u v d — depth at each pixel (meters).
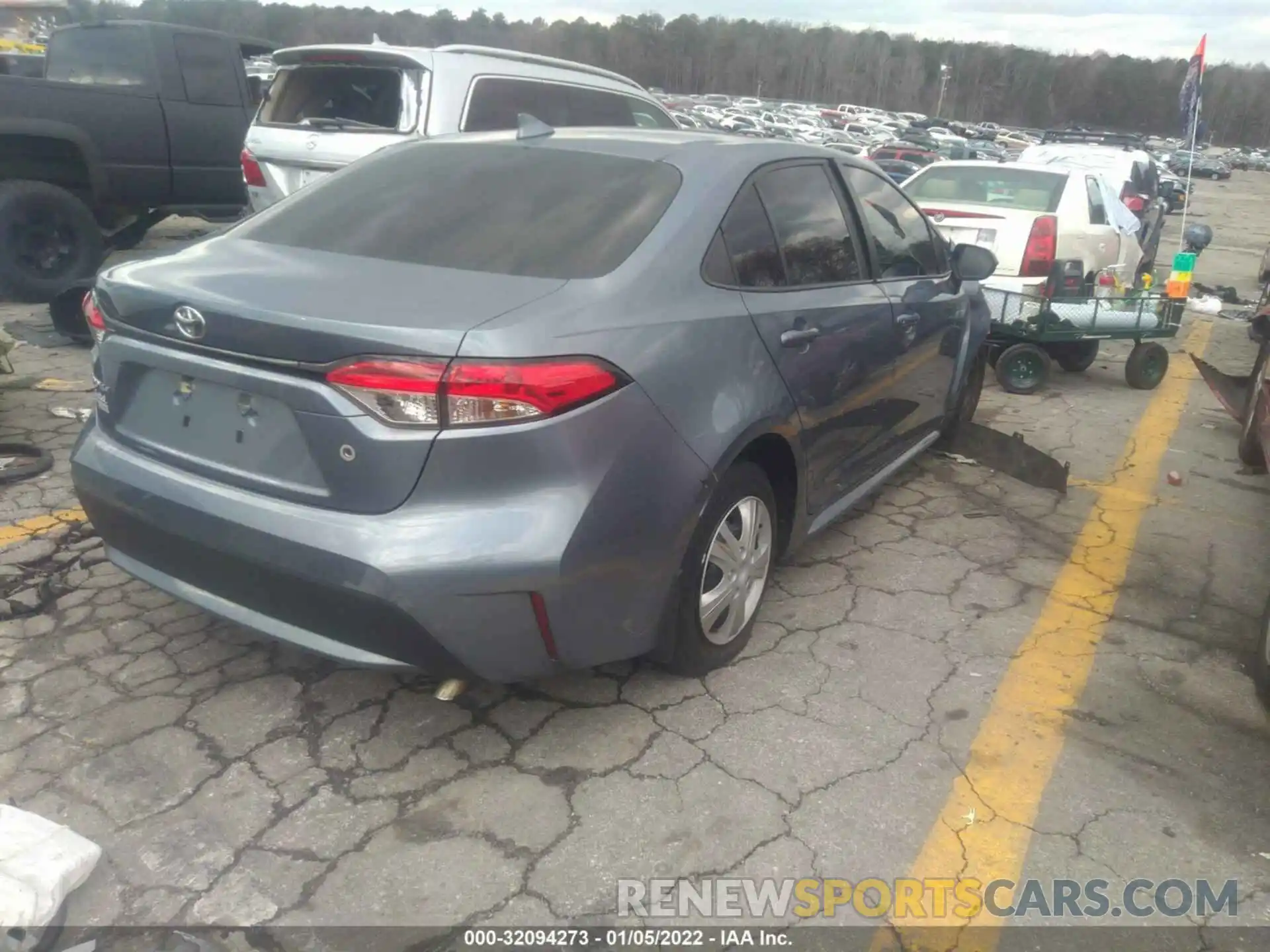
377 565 2.30
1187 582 4.07
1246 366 8.36
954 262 4.75
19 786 2.57
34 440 5.03
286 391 2.38
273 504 2.46
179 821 2.49
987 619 3.68
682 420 2.66
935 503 4.79
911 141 47.78
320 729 2.86
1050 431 6.16
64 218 7.91
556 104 7.17
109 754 2.71
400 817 2.54
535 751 2.81
